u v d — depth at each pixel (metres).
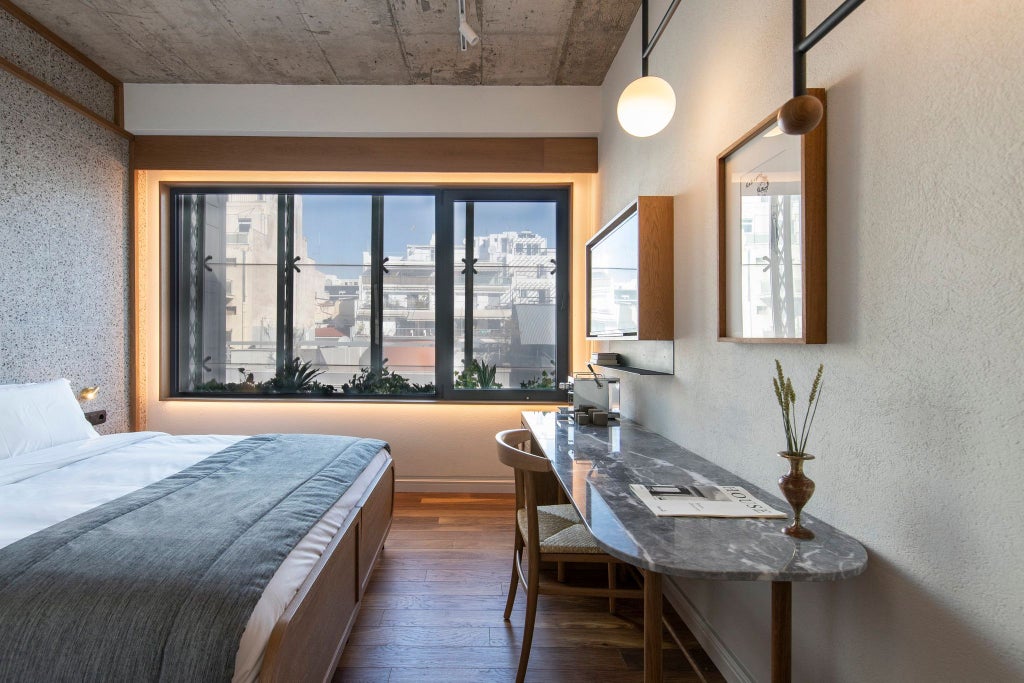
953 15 0.89
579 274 3.82
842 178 1.17
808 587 1.28
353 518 1.82
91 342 3.23
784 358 1.38
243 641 1.06
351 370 3.93
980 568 0.84
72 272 3.07
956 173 0.88
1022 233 0.78
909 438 0.98
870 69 1.08
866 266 1.09
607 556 1.70
